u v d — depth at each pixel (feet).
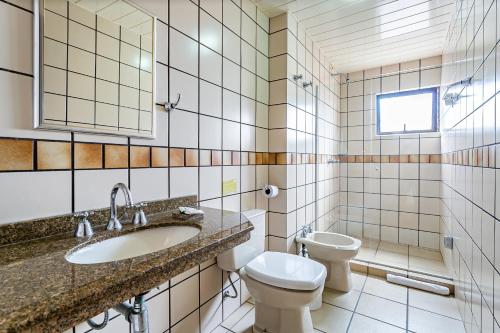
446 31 6.88
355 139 9.86
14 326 1.20
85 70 3.01
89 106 3.05
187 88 4.33
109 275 1.74
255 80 6.06
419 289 6.34
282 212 6.32
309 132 7.52
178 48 4.17
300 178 7.00
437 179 8.58
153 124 3.76
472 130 3.91
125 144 3.46
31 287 1.56
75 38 2.92
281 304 4.19
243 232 2.98
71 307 1.44
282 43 6.33
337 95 9.87
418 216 8.88
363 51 8.22
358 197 9.78
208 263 4.82
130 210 3.38
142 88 3.63
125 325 3.45
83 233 2.70
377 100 9.52
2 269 1.84
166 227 3.34
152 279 1.92
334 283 6.34
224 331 4.91
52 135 2.77
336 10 6.10
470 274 4.22
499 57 2.68
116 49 3.33
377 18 6.37
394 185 9.23
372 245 9.09
